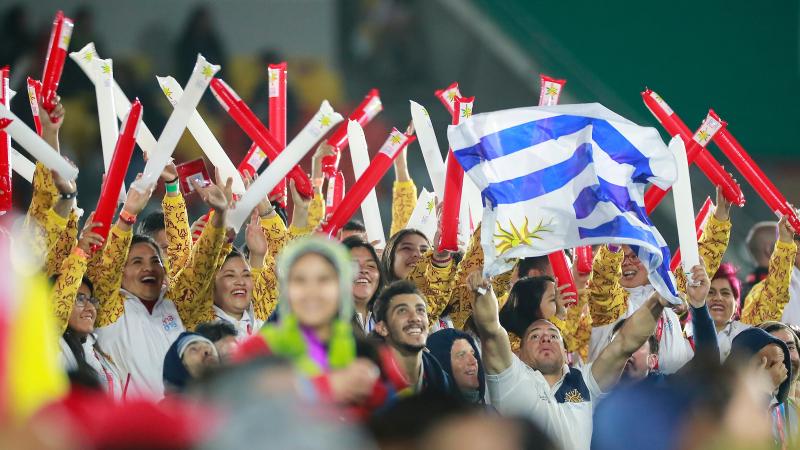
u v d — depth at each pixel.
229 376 7.43
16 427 6.60
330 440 7.08
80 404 7.16
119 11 41.31
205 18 41.44
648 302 15.69
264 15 43.03
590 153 15.74
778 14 44.50
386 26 43.62
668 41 44.69
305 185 17.06
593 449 10.26
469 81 43.84
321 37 43.41
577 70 43.78
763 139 44.50
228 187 16.11
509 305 17.17
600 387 15.70
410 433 7.98
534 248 15.45
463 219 19.62
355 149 19.06
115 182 14.88
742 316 20.45
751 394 8.59
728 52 44.53
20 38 39.88
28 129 14.40
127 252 15.24
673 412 8.38
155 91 40.72
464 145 15.78
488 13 44.31
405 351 14.18
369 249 16.94
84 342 14.80
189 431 7.08
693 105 44.69
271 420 7.07
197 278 15.75
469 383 14.90
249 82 42.16
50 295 14.09
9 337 6.64
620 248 17.88
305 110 42.50
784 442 16.95
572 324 17.75
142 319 15.71
